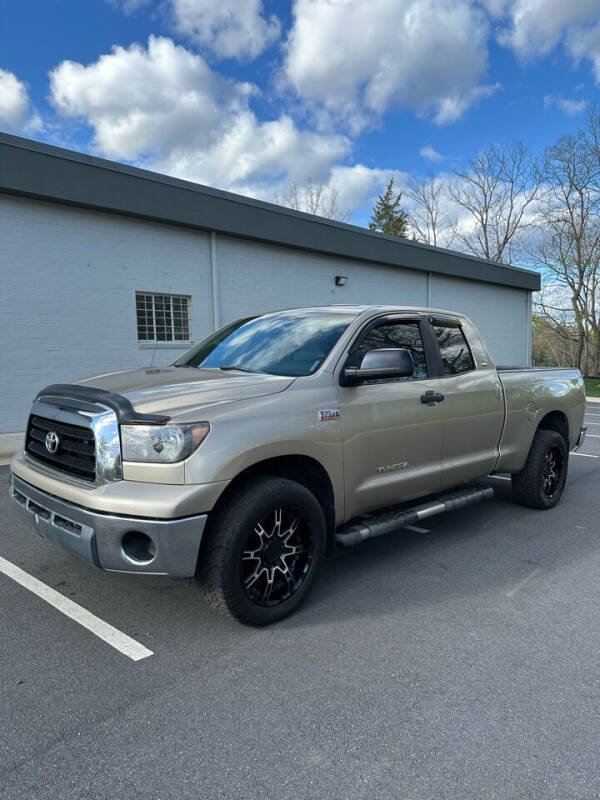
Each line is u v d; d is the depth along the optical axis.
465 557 4.11
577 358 32.44
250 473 3.07
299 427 3.10
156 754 2.08
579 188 30.66
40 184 8.77
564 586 3.61
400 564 3.98
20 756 2.06
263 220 12.20
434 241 40.75
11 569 3.83
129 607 3.29
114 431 2.75
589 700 2.41
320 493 3.39
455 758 2.06
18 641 2.91
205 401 2.91
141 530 2.61
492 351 21.06
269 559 3.04
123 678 2.58
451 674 2.61
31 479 3.12
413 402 3.82
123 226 10.22
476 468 4.47
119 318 10.27
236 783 1.94
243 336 4.20
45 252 9.26
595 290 31.64
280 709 2.35
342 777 1.97
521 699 2.41
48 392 3.31
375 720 2.28
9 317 8.93
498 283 20.50
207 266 11.62
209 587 2.86
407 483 3.84
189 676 2.59
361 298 15.41
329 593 3.49
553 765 2.02
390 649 2.83
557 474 5.46
